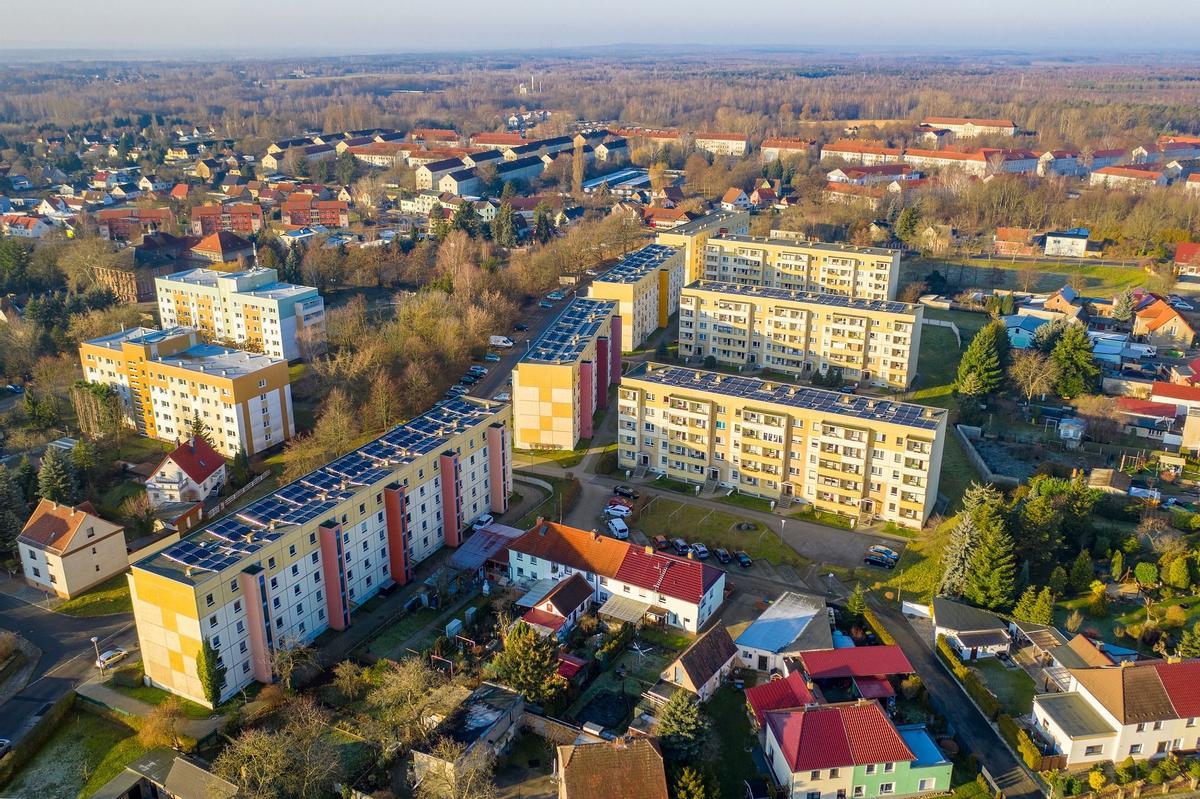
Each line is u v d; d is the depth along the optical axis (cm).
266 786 9606
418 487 14338
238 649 11656
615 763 9475
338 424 17988
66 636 13175
